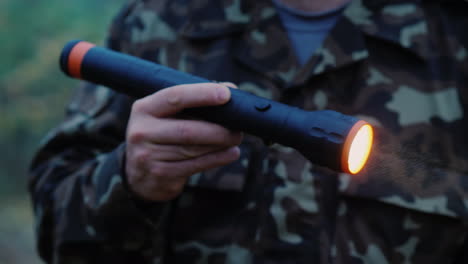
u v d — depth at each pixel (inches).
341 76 36.8
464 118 35.0
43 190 41.0
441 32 36.7
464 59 35.7
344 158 23.6
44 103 449.7
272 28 38.6
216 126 27.5
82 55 32.4
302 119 25.0
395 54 36.4
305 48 38.0
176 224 38.2
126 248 37.0
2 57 445.1
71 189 38.0
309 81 36.8
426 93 35.5
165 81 29.6
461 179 34.4
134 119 28.9
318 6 38.1
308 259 35.1
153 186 31.8
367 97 36.0
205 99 26.6
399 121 35.3
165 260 38.6
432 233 34.5
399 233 34.7
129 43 41.9
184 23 40.8
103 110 41.4
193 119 28.7
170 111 27.8
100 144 41.6
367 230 35.0
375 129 35.2
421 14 36.9
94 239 36.4
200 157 29.2
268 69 37.7
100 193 35.2
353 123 24.0
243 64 38.4
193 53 40.1
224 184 36.9
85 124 41.6
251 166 37.5
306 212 35.6
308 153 24.8
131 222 35.5
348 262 34.8
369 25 36.6
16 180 482.3
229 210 37.4
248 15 39.6
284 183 36.3
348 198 35.4
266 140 26.5
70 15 462.9
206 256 37.3
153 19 41.8
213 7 40.6
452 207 33.8
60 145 43.3
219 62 39.1
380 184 34.5
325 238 35.2
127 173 33.2
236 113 26.6
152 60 40.7
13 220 325.4
